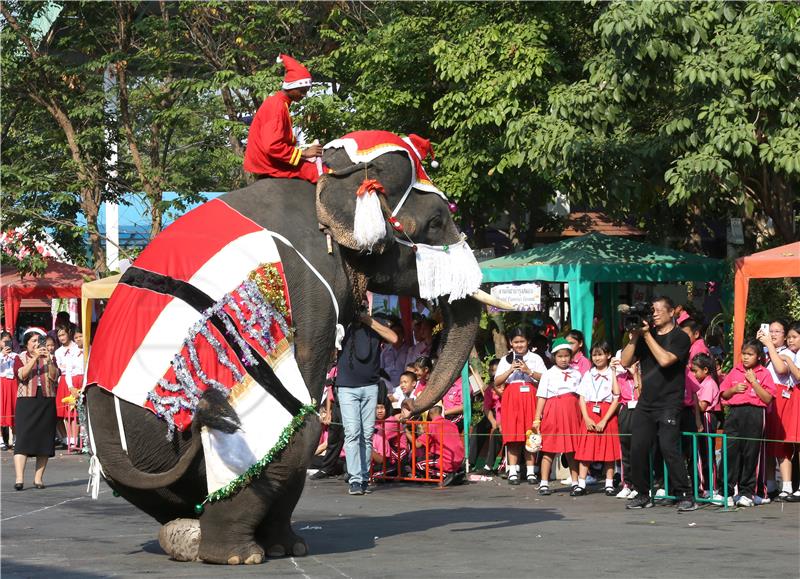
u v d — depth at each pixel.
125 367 8.89
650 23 15.05
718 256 23.09
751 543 10.25
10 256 24.48
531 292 16.02
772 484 13.73
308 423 9.02
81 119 27.34
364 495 14.35
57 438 22.84
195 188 27.77
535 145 16.55
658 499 13.21
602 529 11.18
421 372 15.77
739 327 14.19
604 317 18.83
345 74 22.61
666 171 15.68
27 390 15.29
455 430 15.39
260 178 9.84
